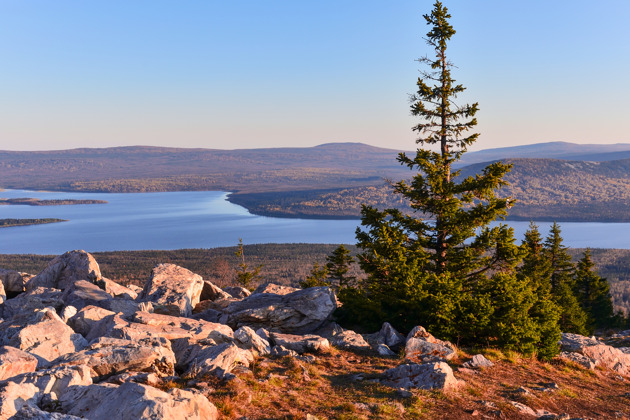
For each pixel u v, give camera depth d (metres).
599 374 24.64
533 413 16.91
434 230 30.30
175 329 20.89
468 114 31.05
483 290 26.92
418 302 25.44
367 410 14.95
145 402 10.68
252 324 25.98
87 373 13.87
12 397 11.29
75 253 37.19
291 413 13.89
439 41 31.25
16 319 21.42
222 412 12.97
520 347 24.39
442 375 17.84
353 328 27.20
